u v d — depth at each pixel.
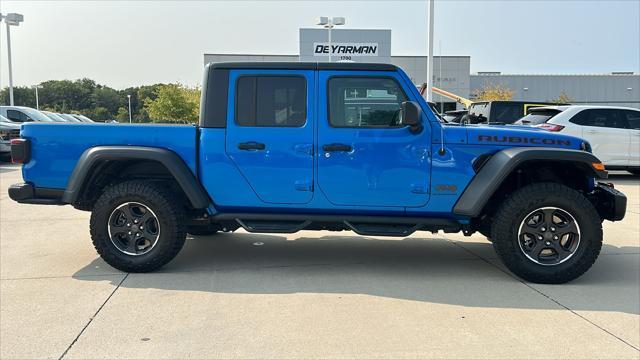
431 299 4.32
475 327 3.74
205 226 5.30
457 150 4.73
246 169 4.85
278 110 4.84
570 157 4.59
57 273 4.95
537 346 3.44
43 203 5.04
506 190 5.06
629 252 5.88
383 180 4.78
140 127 4.90
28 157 4.98
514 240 4.68
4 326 3.69
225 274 4.96
